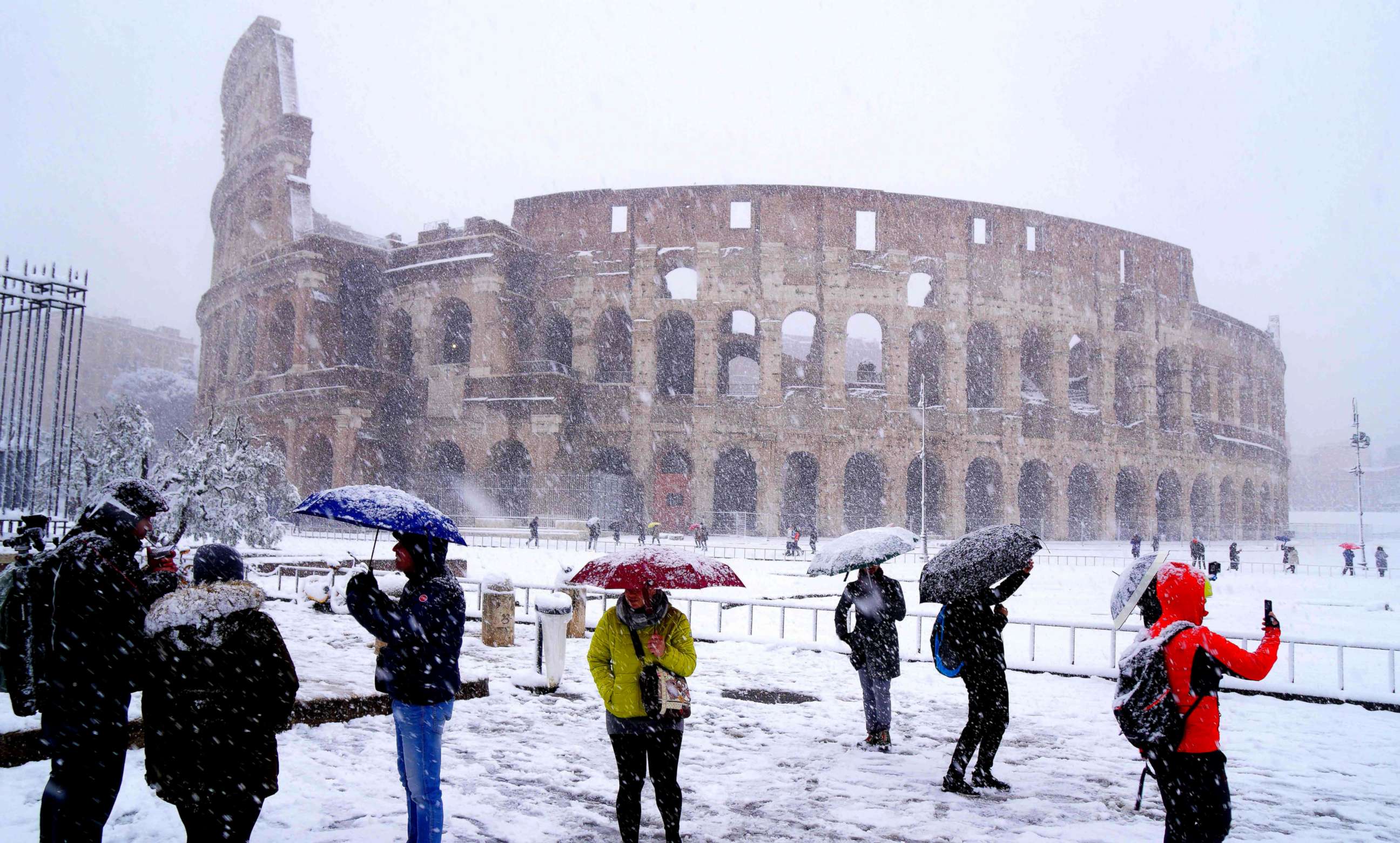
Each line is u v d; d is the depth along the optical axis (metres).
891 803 7.20
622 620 5.89
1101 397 63.31
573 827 6.48
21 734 7.16
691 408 57.56
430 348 59.81
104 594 5.07
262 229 65.44
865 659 9.07
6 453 13.01
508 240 59.25
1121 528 68.69
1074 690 12.27
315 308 59.81
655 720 5.75
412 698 5.46
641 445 57.16
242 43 70.75
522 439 56.34
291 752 8.02
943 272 59.78
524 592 21.53
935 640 7.74
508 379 57.06
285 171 63.50
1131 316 66.56
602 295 59.44
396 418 60.41
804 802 7.21
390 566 24.48
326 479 61.59
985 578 7.33
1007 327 60.47
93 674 5.03
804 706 10.95
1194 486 69.38
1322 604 28.36
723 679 12.54
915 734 9.66
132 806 6.38
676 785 5.84
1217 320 72.38
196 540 28.03
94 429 40.81
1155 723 4.72
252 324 66.31
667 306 58.56
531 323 61.19
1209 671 4.68
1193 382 70.38
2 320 13.01
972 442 58.91
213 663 4.50
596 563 6.12
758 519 56.75
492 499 56.41
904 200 60.06
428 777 5.47
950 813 6.95
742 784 7.70
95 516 5.27
